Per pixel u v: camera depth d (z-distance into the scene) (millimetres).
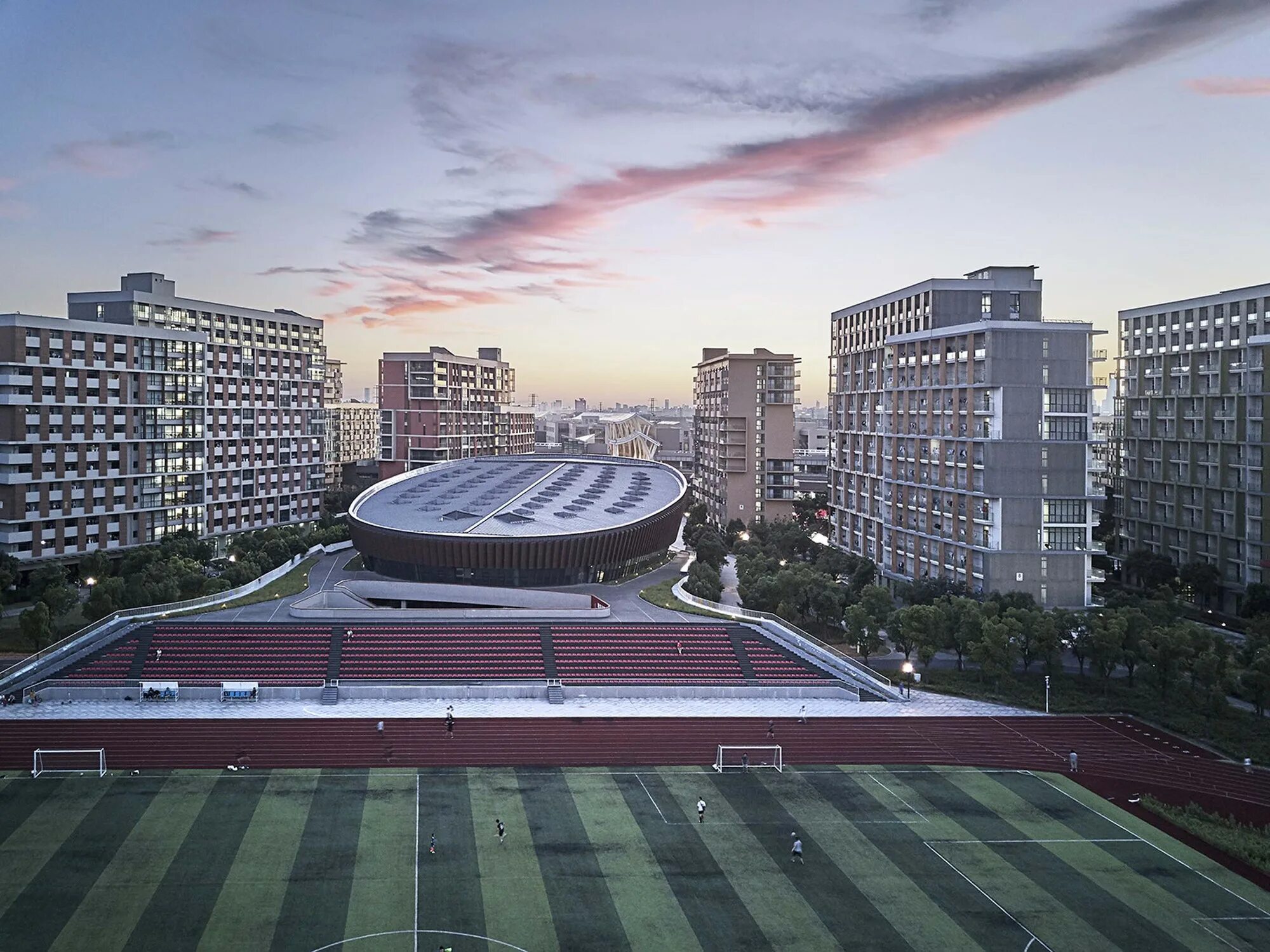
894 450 172250
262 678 115125
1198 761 97125
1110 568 193375
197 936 60781
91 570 156250
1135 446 190125
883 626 126500
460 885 68500
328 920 63219
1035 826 80750
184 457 194625
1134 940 62781
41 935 60438
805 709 111312
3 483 161875
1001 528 139500
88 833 75625
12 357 161750
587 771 91688
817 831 79125
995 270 162250
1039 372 140375
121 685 110188
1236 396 164750
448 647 124250
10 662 120188
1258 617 135750
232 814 79875
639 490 199125
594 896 67312
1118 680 123125
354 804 82625
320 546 192375
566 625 131375
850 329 197625
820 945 61469
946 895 68500
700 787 88375
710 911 65500
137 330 183250
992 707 113188
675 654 125062
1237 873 72625
